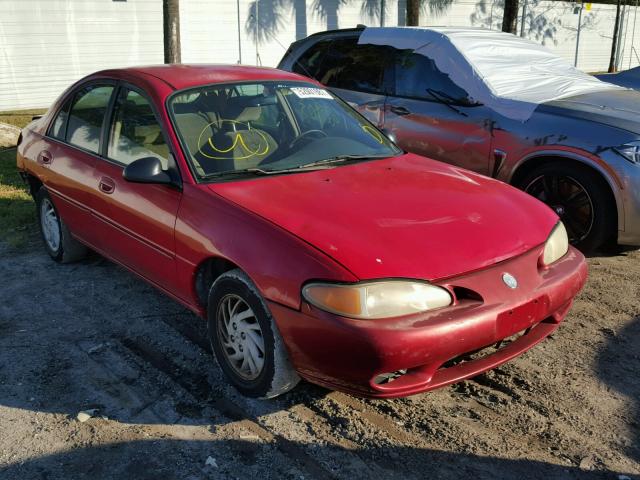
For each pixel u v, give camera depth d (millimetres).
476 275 2842
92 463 2736
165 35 10469
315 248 2752
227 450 2814
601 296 4414
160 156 3635
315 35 7094
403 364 2576
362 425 2988
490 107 5352
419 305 2660
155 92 3768
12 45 14320
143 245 3695
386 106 6070
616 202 4703
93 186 4098
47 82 14922
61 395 3244
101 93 4320
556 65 6199
